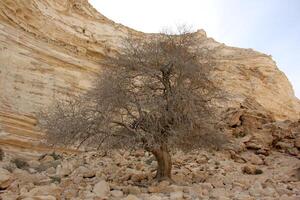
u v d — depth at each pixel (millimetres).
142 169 14352
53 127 12227
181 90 12016
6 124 17500
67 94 22594
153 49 13000
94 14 30953
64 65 23703
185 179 12312
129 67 12906
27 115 19062
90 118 12117
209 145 12938
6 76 19156
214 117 13531
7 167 13117
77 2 29594
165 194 9117
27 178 10703
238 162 16766
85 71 24875
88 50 26922
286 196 8789
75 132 11852
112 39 29953
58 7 26734
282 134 20531
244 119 21266
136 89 13062
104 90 12125
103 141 12039
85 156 17062
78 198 8266
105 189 9164
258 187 10477
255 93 34562
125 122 12586
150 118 11578
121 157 16531
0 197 7613
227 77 33656
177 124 11602
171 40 13484
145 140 11656
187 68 12547
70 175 12672
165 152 11781
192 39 13594
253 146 18891
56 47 23844
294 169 14398
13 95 19141
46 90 21375
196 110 12273
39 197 7379
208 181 11891
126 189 9656
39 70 21562
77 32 27000
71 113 12945
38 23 23375
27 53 21156
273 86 36812
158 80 12953
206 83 13375
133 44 15266
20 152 17047
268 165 16625
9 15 20734
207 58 13688
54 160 16594
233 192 9609
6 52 19672
